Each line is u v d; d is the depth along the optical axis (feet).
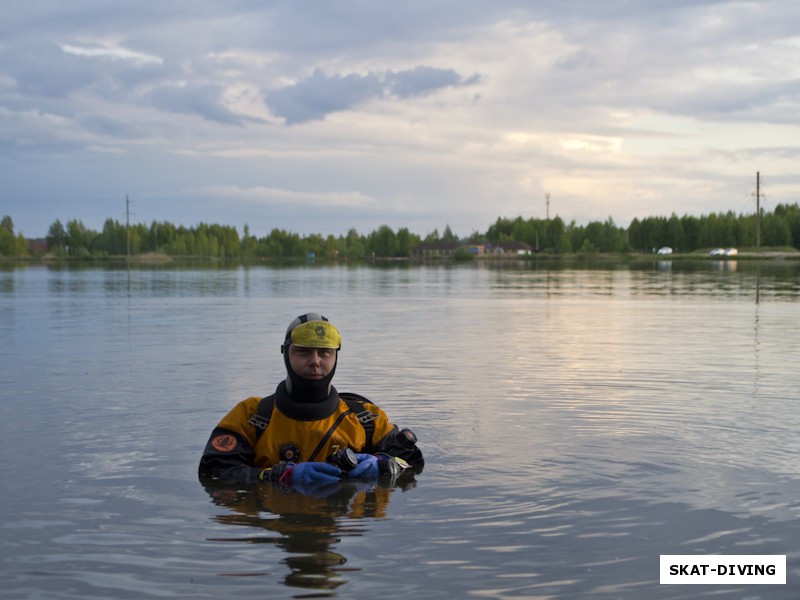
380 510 15.72
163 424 23.65
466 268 257.75
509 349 41.19
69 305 76.54
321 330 18.94
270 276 172.24
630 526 14.64
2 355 39.14
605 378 31.91
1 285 123.03
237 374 33.17
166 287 116.98
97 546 13.75
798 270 190.60
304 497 16.69
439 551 13.44
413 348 41.83
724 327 53.62
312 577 12.37
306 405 19.08
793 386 29.96
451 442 21.35
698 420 24.03
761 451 20.26
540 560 13.02
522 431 22.66
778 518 15.06
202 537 14.19
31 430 22.79
